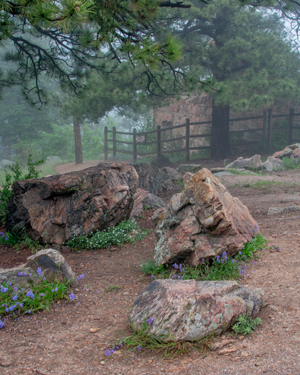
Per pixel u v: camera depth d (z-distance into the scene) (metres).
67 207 5.82
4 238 5.84
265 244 4.70
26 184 5.91
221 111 17.17
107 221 5.91
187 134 17.92
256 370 2.34
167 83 10.95
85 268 4.77
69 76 10.38
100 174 6.05
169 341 2.72
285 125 18.72
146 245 5.62
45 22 4.28
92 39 7.48
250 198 8.19
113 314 3.38
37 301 3.60
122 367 2.57
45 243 5.64
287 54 16.14
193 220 4.14
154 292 3.12
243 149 18.44
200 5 15.44
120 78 14.44
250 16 15.27
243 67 16.28
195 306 2.84
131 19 6.56
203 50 14.60
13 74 10.20
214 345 2.65
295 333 2.68
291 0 13.62
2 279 3.77
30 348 2.90
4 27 5.58
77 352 2.81
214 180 4.58
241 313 2.87
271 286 3.50
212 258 3.97
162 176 10.43
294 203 7.02
